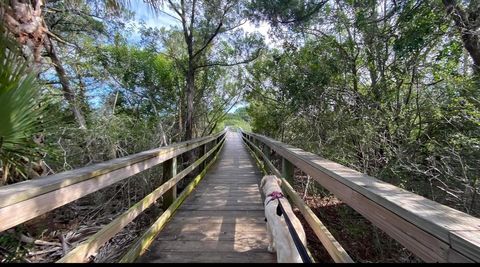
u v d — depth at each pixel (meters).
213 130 19.94
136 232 4.02
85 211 4.71
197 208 4.05
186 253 2.67
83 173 1.76
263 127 14.90
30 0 3.23
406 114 5.14
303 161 2.43
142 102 11.34
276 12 7.04
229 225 3.39
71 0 6.65
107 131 5.44
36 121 2.17
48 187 1.41
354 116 5.94
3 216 1.14
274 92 11.30
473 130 4.03
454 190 3.41
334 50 7.63
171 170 3.92
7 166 2.11
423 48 5.30
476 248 0.65
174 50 12.12
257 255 2.63
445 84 4.86
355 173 1.58
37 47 3.20
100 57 9.28
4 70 1.89
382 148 4.82
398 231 0.96
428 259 0.81
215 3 9.28
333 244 1.55
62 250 3.46
